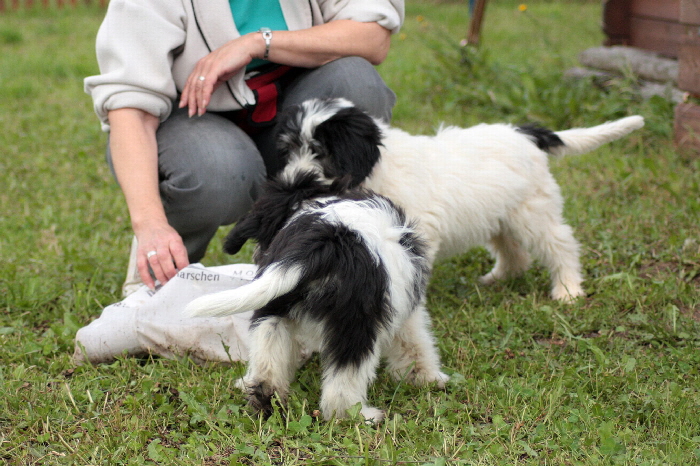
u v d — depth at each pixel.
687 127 5.72
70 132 7.02
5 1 16.20
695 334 3.30
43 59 10.50
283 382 2.67
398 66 9.38
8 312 3.65
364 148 3.26
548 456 2.44
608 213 4.85
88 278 4.09
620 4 7.51
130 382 2.99
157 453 2.47
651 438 2.55
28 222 4.86
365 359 2.50
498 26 13.02
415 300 2.72
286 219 2.79
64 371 3.09
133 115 3.40
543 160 3.99
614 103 6.62
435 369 2.96
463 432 2.57
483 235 3.86
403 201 3.45
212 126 3.55
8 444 2.53
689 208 4.66
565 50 10.07
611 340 3.31
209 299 2.21
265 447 2.49
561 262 4.00
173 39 3.41
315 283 2.41
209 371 3.05
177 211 3.59
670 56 6.90
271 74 3.72
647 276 3.99
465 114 7.27
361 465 2.36
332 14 3.87
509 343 3.34
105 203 5.24
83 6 16.83
